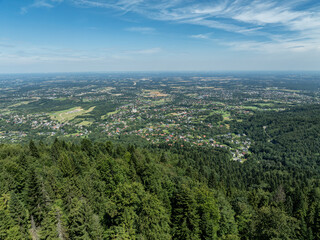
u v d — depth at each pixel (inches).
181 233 1967.3
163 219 1987.0
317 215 2551.7
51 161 3157.0
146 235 1819.6
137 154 4005.9
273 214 2218.3
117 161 3147.1
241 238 2231.8
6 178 2123.5
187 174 3863.2
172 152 6702.8
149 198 2039.9
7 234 1565.0
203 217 2009.1
